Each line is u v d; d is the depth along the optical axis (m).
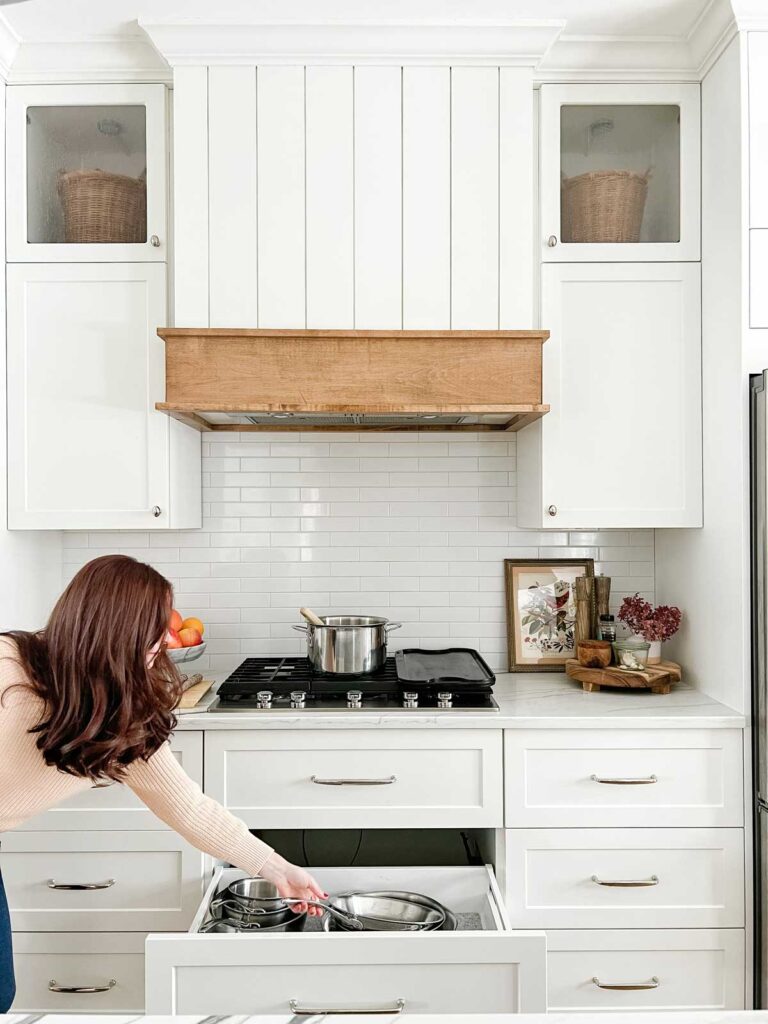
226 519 2.75
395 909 2.07
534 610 2.75
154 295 2.36
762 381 2.04
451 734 2.14
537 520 2.42
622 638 2.77
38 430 2.36
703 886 2.13
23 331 2.36
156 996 1.62
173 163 2.33
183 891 2.12
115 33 2.29
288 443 2.75
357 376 2.26
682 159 2.39
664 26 2.27
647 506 2.38
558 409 2.38
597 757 2.14
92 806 2.13
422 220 2.32
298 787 2.14
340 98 2.31
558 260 2.38
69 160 2.38
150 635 1.36
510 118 2.32
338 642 2.33
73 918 2.12
